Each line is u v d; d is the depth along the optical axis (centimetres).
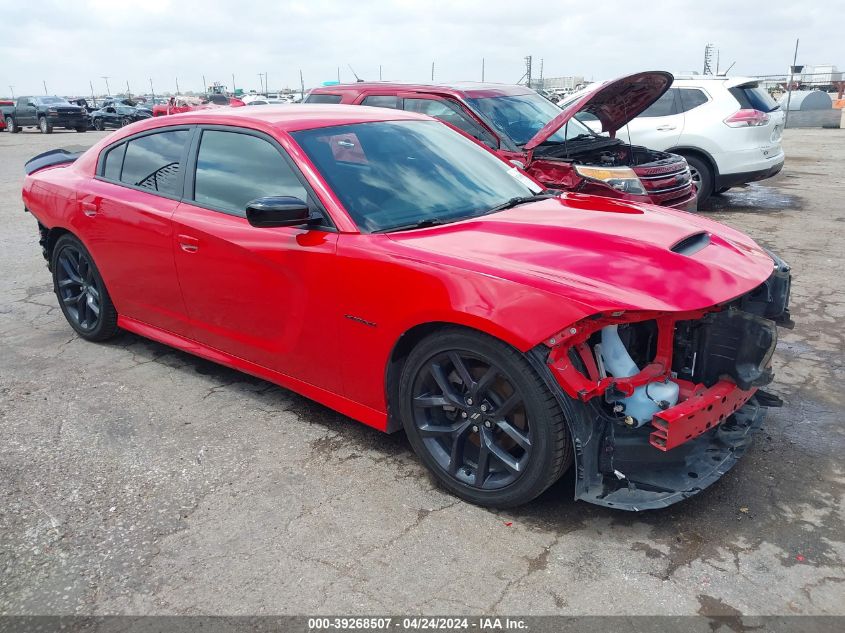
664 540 259
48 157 520
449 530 269
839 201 996
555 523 271
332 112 376
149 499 294
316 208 315
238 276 344
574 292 242
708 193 930
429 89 711
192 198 371
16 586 245
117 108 3409
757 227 819
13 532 275
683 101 923
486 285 255
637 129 939
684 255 273
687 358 274
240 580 245
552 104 752
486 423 272
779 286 305
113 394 398
